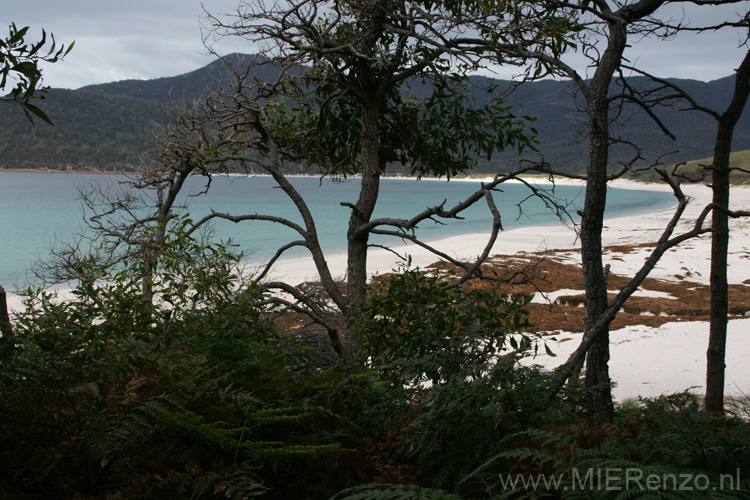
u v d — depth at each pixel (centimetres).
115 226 663
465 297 373
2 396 215
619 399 1121
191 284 356
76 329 267
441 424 227
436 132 739
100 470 202
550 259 2984
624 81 564
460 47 586
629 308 1964
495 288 366
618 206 9581
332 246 4081
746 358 1370
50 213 6331
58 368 221
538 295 2098
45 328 258
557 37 531
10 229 4819
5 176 16288
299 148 788
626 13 464
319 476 221
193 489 182
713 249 729
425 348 359
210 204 7662
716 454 203
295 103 752
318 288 866
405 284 386
